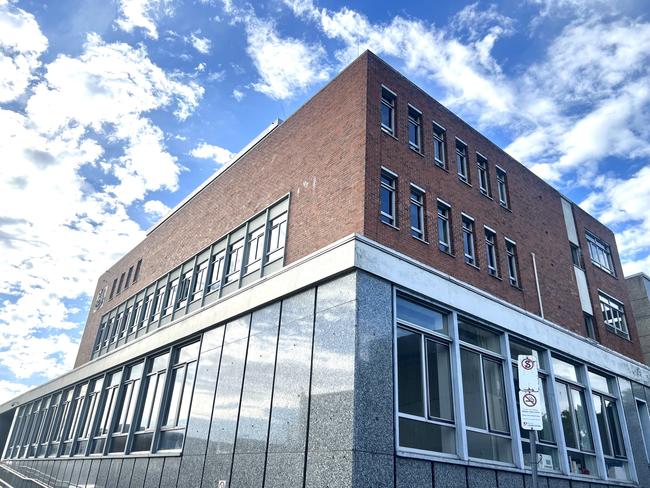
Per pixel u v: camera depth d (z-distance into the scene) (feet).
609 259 87.71
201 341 60.13
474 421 45.42
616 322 80.84
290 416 40.83
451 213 56.08
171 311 75.92
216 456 47.78
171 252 84.28
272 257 55.83
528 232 68.18
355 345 37.58
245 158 70.44
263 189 62.85
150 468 58.29
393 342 40.75
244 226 64.54
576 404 61.11
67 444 89.61
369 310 39.96
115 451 70.49
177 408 59.98
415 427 39.65
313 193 52.60
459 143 63.57
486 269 57.62
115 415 74.59
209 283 67.82
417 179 53.26
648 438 70.85
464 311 48.75
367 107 50.44
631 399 70.95
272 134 65.77
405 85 57.52
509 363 51.62
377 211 46.24
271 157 63.82
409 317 44.09
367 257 41.70
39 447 103.71
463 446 42.06
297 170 57.06
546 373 57.77
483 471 43.14
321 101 57.88
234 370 51.13
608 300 81.71
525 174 73.46
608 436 63.82
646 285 93.04
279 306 48.37
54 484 85.87
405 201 50.39
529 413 27.68
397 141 52.80
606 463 60.59
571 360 62.90
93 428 79.71
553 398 56.54
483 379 48.80
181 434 56.34
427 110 59.62
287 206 56.44
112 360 83.25
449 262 52.60
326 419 37.19
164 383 64.54
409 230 49.24
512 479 45.65
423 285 45.55
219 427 49.37
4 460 124.67
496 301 53.62
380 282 42.09
